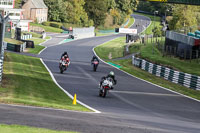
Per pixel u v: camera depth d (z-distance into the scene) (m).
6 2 147.38
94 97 32.22
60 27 191.75
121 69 64.06
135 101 32.16
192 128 20.25
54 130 14.94
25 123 16.12
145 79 52.88
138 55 85.44
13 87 31.98
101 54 97.25
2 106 21.06
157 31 147.38
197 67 62.53
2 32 33.72
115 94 35.44
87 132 15.53
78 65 64.25
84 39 154.62
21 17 157.50
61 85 38.44
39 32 160.50
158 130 17.81
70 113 21.41
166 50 81.56
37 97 28.75
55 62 65.69
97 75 51.62
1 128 13.88
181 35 76.75
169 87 45.50
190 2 72.19
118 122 19.44
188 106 32.03
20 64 53.06
